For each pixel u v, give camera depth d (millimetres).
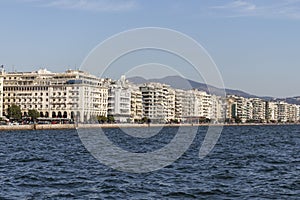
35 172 58406
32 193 44000
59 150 94688
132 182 50344
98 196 42781
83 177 54000
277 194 44188
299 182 51312
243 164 69312
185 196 43000
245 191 45562
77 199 41406
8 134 176875
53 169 61469
